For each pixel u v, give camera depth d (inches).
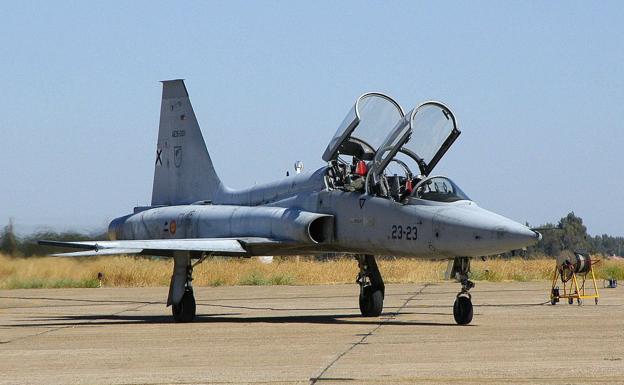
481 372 1461.6
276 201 2869.1
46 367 1612.9
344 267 5782.5
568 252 3117.6
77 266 5502.0
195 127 3235.7
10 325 2539.4
